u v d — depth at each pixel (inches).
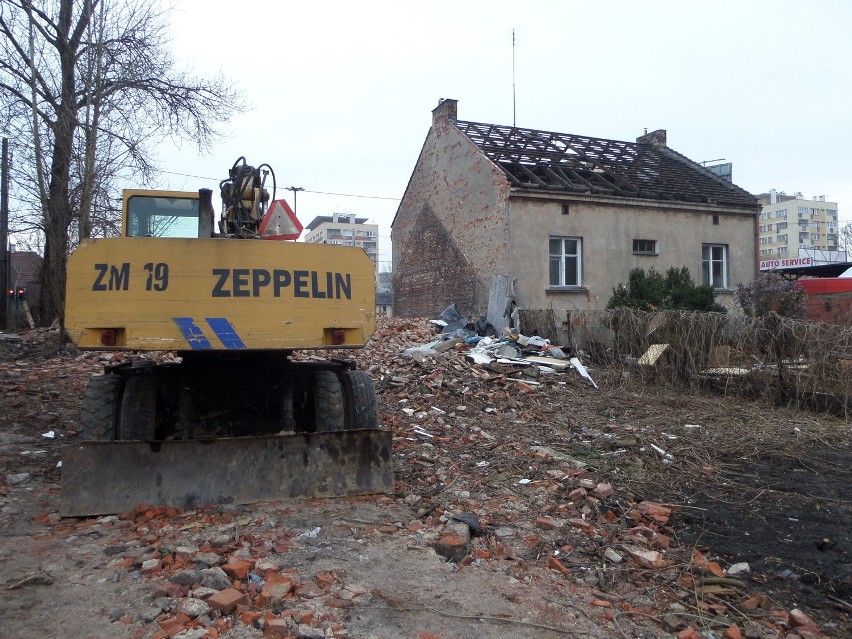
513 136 789.9
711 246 754.8
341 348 196.4
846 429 319.0
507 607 138.9
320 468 195.9
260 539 163.3
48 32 583.2
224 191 218.8
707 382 424.2
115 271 174.9
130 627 123.6
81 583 140.3
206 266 179.9
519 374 444.5
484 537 178.1
